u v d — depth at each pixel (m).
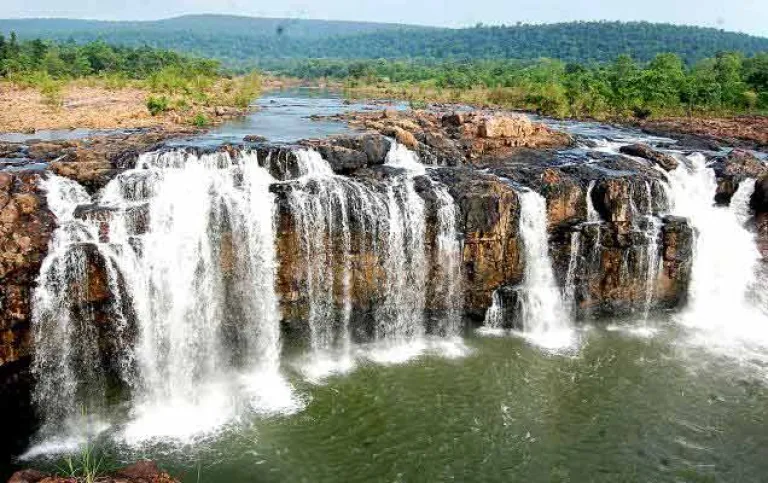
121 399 24.94
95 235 24.52
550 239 31.50
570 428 23.19
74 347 24.08
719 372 27.33
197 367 26.83
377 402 24.61
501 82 111.25
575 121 65.50
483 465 21.14
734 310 33.66
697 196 36.88
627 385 26.14
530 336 30.41
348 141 33.72
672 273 32.31
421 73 154.12
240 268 27.06
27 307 22.81
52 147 33.72
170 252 25.45
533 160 38.12
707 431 23.19
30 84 79.88
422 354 28.62
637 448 22.16
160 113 53.84
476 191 29.95
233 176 28.75
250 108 66.25
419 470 20.83
